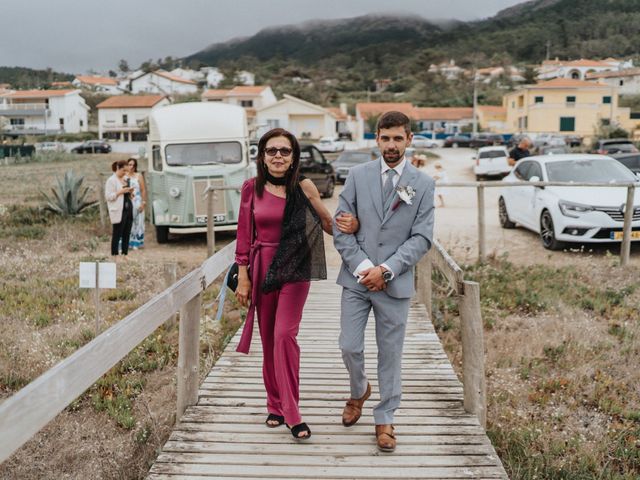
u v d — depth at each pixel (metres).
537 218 12.39
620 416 5.70
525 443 5.09
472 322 4.73
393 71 159.25
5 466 4.88
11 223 15.59
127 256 12.17
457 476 3.88
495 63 157.12
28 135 87.56
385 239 4.00
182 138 13.41
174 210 13.17
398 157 3.96
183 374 4.82
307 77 150.25
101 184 15.07
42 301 8.95
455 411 4.82
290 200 4.05
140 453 5.01
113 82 145.25
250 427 4.51
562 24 188.12
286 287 4.10
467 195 22.39
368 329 7.16
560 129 66.94
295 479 3.85
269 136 4.01
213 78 149.25
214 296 9.45
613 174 12.27
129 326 3.62
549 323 7.99
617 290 9.37
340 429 4.48
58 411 2.88
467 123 85.06
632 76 102.06
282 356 4.14
